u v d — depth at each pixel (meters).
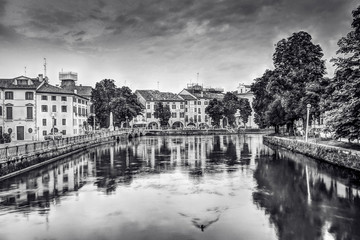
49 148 36.84
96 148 57.34
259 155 42.94
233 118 125.06
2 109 65.94
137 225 15.42
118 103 94.06
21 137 66.44
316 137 53.69
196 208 17.97
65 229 15.03
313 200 19.33
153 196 20.64
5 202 19.42
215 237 13.97
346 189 21.77
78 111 79.19
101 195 21.02
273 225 15.28
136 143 70.50
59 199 20.06
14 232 14.76
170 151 50.78
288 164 33.53
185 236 14.11
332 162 31.67
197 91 142.50
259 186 23.22
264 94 70.19
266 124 73.25
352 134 29.30
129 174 28.80
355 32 30.94
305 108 48.34
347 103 29.45
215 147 57.59
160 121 120.81
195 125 132.38
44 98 69.38
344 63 30.97
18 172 28.27
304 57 52.28
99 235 14.30
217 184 24.08
